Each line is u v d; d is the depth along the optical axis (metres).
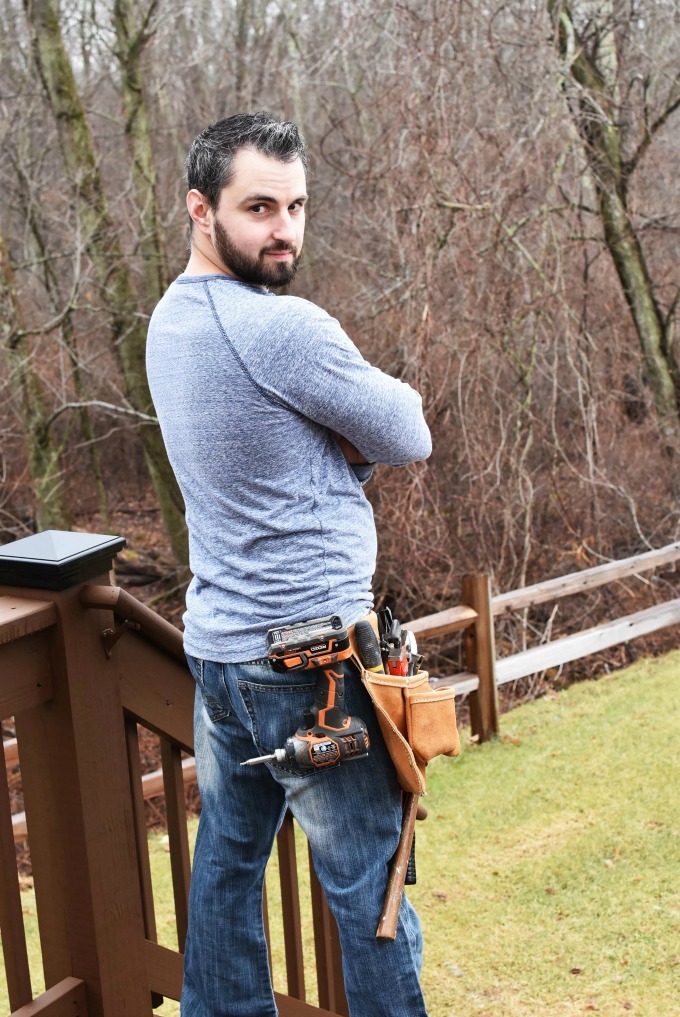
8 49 10.90
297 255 1.68
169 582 12.80
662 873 3.77
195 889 1.86
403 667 1.70
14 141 11.13
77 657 1.77
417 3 8.33
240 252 1.62
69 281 12.08
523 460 8.61
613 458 9.75
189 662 1.78
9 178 11.31
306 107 10.79
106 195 10.61
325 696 1.61
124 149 11.77
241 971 1.86
